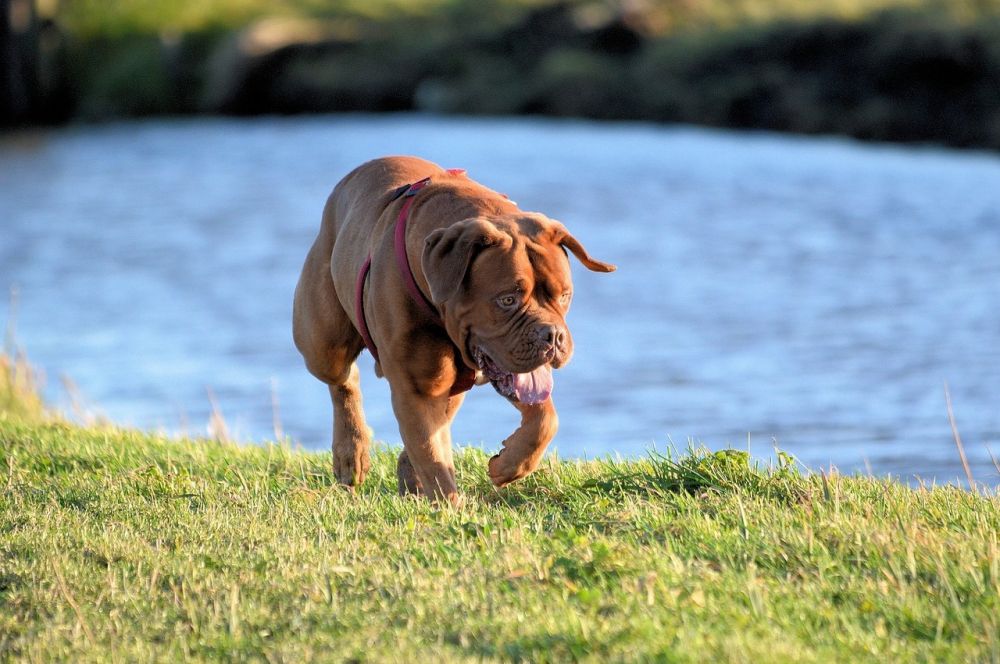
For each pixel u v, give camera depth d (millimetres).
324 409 15648
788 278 23281
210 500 7551
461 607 5465
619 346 18500
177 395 16578
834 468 8000
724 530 6516
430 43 58125
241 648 5203
